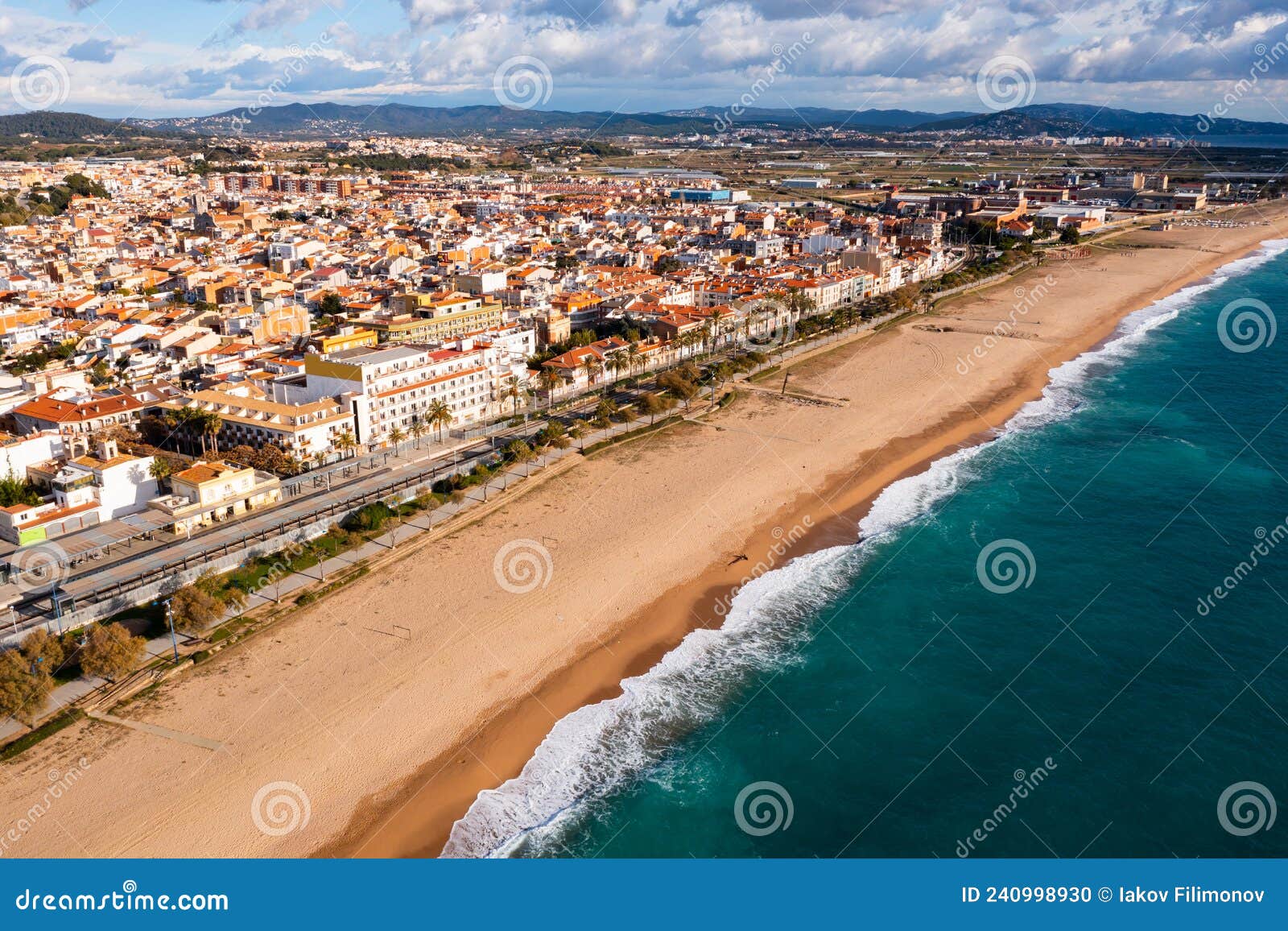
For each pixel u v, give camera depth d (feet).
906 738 351.67
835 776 332.60
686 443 649.61
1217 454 616.39
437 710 364.99
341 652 399.24
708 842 301.63
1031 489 567.18
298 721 355.97
